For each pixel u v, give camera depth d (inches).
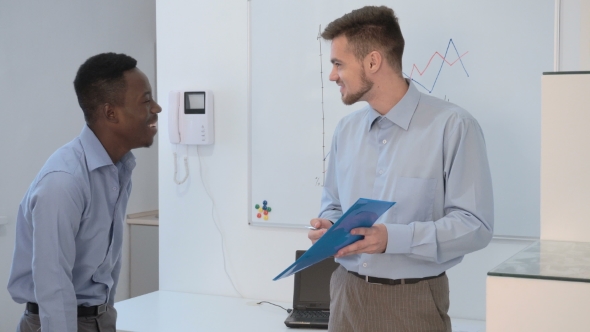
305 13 114.7
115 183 75.9
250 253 122.4
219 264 125.4
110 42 171.3
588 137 53.2
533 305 39.0
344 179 74.4
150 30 185.5
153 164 183.9
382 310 67.0
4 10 141.7
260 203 120.6
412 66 106.4
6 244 145.0
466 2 101.9
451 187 65.4
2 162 143.2
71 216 68.5
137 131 75.8
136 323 105.2
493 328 40.0
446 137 66.5
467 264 104.1
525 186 99.7
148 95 76.6
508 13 99.2
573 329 38.1
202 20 124.7
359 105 111.2
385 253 65.9
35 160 152.3
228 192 123.9
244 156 121.9
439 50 104.3
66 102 160.4
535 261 43.9
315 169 115.3
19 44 145.8
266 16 118.2
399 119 68.7
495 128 101.2
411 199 67.2
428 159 67.2
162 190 130.3
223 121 123.6
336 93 112.8
